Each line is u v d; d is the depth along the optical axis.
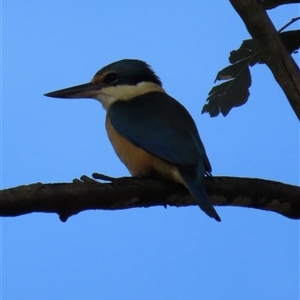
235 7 6.74
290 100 6.61
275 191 8.78
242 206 8.95
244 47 8.69
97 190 7.24
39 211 6.82
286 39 8.28
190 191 8.68
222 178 8.81
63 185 6.92
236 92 9.05
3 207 6.56
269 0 8.23
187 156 9.55
